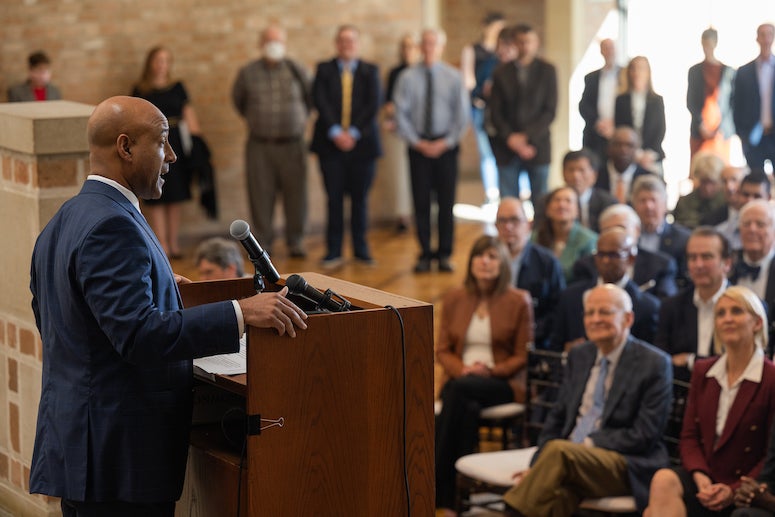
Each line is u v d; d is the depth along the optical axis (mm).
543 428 5281
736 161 11109
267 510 2824
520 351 5895
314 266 10203
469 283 6047
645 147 9742
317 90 10117
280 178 10492
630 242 6000
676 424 5164
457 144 9969
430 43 9930
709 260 5629
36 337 3787
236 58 11117
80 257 2729
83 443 2824
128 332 2686
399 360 2936
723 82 10133
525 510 4879
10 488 4023
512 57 10516
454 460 5664
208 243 5484
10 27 10188
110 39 10602
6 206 3861
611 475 4871
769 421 4730
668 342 5824
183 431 2908
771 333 5547
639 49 12875
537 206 7562
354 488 2916
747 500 4539
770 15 12500
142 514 2883
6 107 3902
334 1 11359
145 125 2842
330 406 2863
